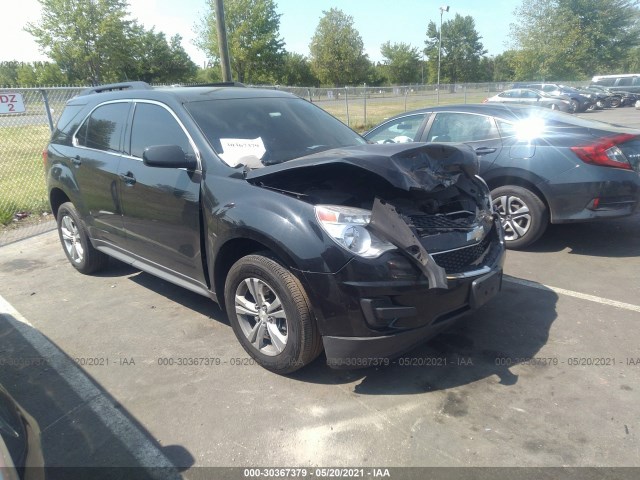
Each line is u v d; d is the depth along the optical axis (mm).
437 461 2531
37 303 4703
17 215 8109
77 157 4887
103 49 36688
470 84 32031
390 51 68188
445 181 3164
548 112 5746
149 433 2850
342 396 3084
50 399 3209
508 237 5582
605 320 3873
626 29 38438
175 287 4961
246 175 3332
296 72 52531
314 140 4133
